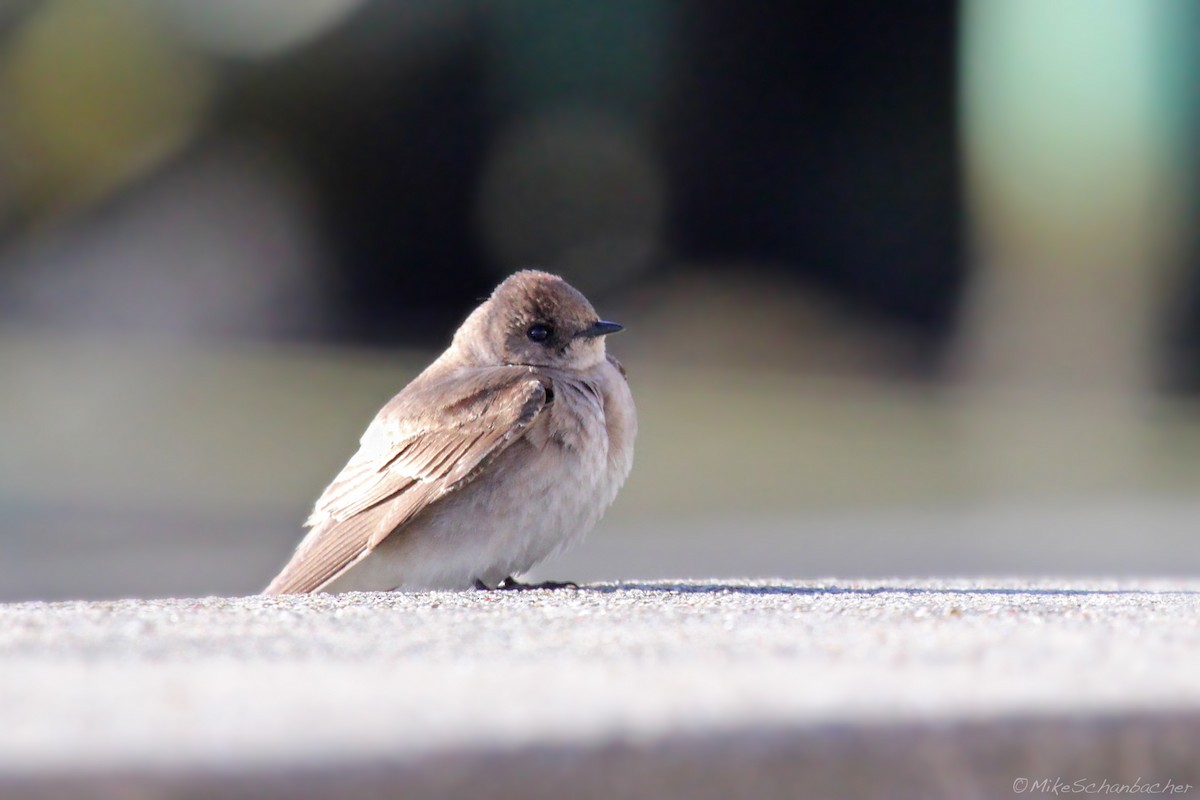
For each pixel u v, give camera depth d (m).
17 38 25.80
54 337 23.80
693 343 26.48
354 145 26.75
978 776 2.72
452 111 27.25
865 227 28.58
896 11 28.06
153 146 25.91
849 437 20.06
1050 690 2.94
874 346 26.92
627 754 2.58
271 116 26.17
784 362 26.03
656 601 4.94
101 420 19.64
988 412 22.48
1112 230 26.25
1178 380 25.39
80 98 25.70
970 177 27.64
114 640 3.73
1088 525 14.24
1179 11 25.66
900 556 12.30
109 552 13.16
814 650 3.51
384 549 6.78
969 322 27.27
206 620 4.18
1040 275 26.80
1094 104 26.33
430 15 26.38
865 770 2.69
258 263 26.06
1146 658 3.34
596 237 28.42
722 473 17.89
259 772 2.42
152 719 2.70
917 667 3.23
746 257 28.89
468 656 3.45
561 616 4.32
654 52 28.12
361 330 26.50
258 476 17.11
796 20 28.34
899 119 28.33
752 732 2.64
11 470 16.83
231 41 25.70
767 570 11.39
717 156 28.78
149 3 25.52
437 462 6.62
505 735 2.57
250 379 22.20
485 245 27.86
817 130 28.84
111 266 25.42
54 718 2.71
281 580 6.79
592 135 28.20
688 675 3.13
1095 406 23.33
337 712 2.75
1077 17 26.33
